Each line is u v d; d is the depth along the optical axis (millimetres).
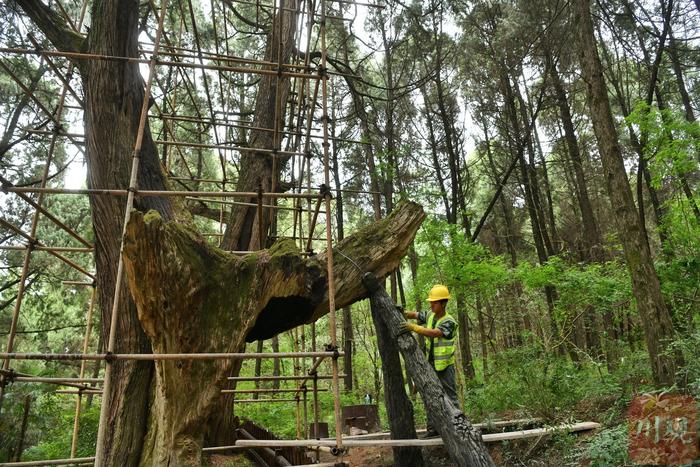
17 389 9344
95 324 18531
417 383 4844
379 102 16984
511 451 6098
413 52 16766
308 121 7332
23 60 10898
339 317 22484
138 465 4742
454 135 17141
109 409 5055
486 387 8281
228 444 5859
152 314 4312
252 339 5930
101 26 5719
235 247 8188
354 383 19422
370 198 18547
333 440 5035
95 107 5629
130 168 5594
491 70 17375
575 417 6438
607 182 6602
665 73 16609
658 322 5883
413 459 5293
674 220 8680
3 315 15766
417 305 14531
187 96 14133
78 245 16297
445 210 16453
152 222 4105
